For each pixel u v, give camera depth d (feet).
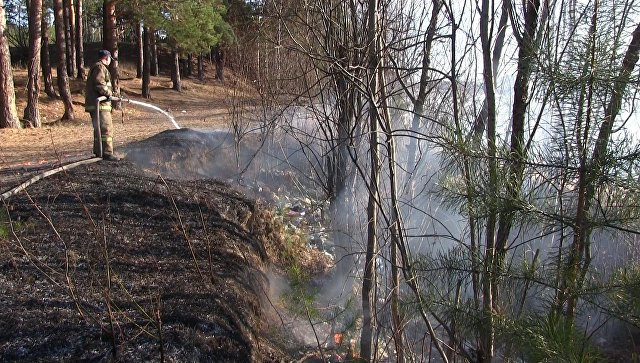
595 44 7.94
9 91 54.29
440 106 11.79
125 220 17.75
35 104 59.21
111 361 10.02
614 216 8.06
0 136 48.19
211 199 21.06
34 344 10.28
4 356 9.87
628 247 8.81
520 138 9.13
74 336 10.65
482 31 9.25
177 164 26.43
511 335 8.45
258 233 21.38
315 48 14.92
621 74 7.75
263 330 14.33
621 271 8.35
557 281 8.46
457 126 9.34
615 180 7.79
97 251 14.85
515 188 8.45
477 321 8.96
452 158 9.13
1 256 13.92
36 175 22.17
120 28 96.58
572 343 7.97
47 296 12.11
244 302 14.07
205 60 159.53
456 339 9.64
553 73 8.14
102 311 11.73
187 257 15.62
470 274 9.46
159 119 68.69
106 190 20.15
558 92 8.22
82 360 10.00
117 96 26.32
